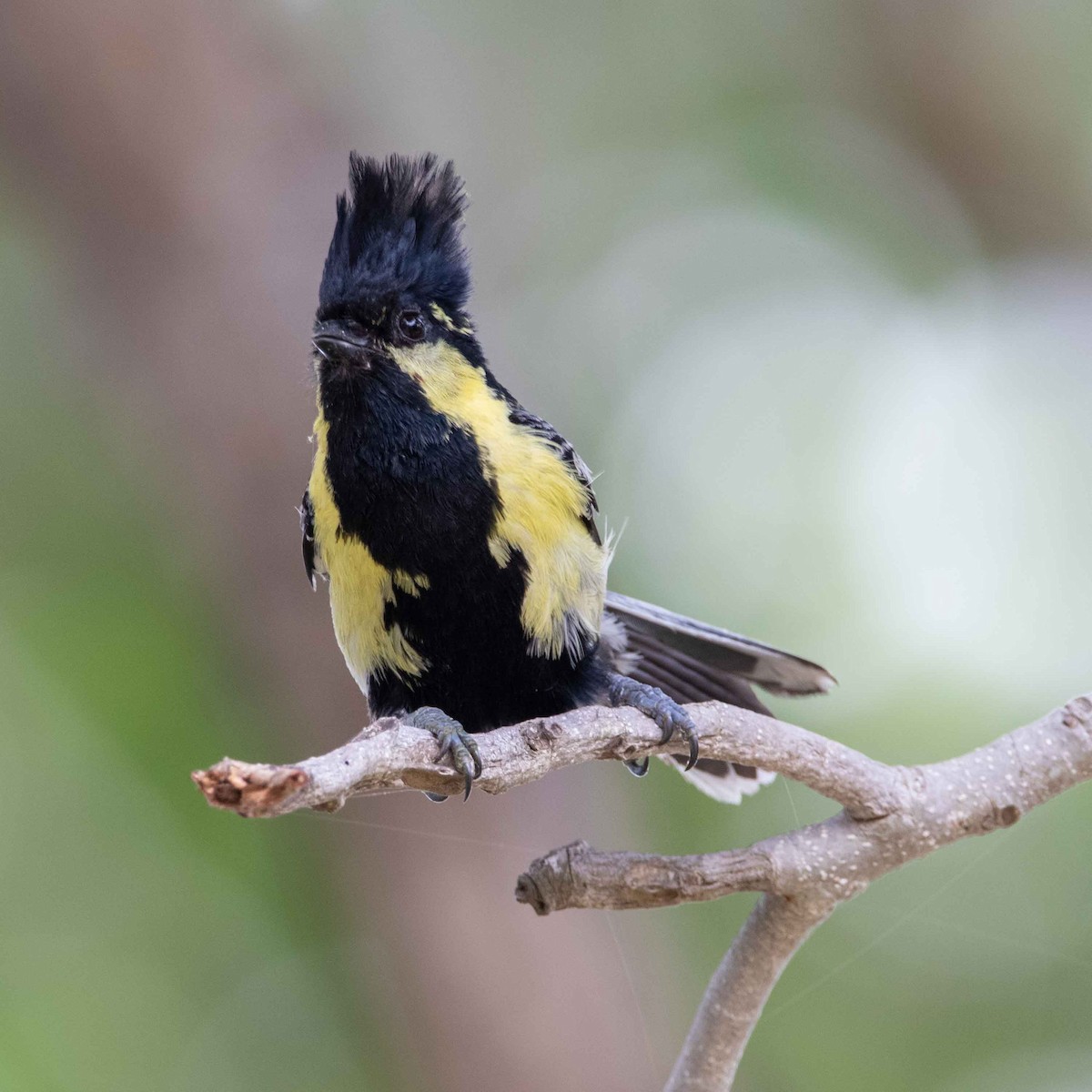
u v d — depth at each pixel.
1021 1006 12.02
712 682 9.38
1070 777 5.85
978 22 16.08
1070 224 16.17
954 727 13.14
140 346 12.43
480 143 14.98
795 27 16.25
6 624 12.40
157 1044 11.64
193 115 12.42
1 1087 11.09
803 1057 11.93
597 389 14.95
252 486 12.16
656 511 14.38
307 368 10.07
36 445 13.00
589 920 12.16
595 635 7.93
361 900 11.88
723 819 12.72
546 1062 11.45
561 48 15.75
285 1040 11.79
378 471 7.39
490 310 14.62
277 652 12.05
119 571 12.60
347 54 13.34
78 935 11.80
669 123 15.95
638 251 15.55
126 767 12.09
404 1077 11.58
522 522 7.52
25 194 12.66
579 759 5.67
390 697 7.89
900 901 12.33
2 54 12.27
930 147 16.39
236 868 12.20
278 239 12.45
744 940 6.07
